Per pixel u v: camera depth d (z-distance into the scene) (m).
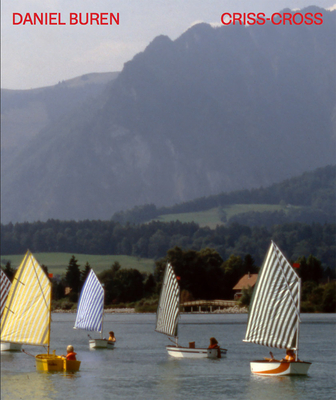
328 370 108.25
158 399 83.62
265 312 91.88
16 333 105.31
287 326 89.31
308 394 85.44
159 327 138.38
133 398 84.56
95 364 119.81
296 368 98.75
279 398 83.00
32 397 86.44
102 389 91.56
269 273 91.75
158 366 116.06
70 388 92.62
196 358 128.12
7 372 109.44
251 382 95.56
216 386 92.56
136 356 134.00
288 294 89.62
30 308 104.94
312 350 145.12
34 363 123.00
